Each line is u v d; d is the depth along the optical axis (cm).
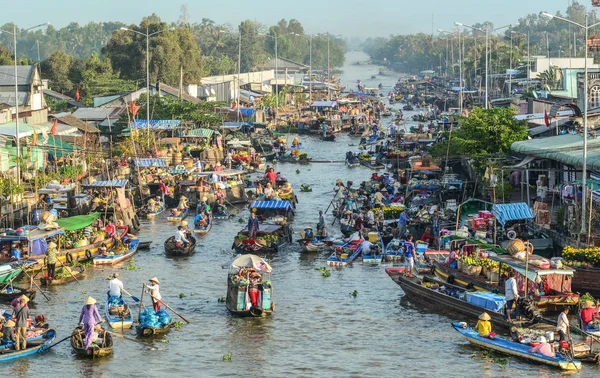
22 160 6869
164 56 16112
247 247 5806
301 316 4388
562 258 4488
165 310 4253
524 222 5641
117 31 16588
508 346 3709
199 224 6569
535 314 3881
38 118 9144
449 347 3875
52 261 4944
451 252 4706
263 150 11219
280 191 7650
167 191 7712
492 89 17638
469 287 4453
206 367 3656
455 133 8569
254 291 4356
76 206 6531
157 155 9144
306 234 5997
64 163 8031
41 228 5241
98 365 3653
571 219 5131
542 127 8281
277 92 18088
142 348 3878
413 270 5009
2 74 9156
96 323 3866
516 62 19238
